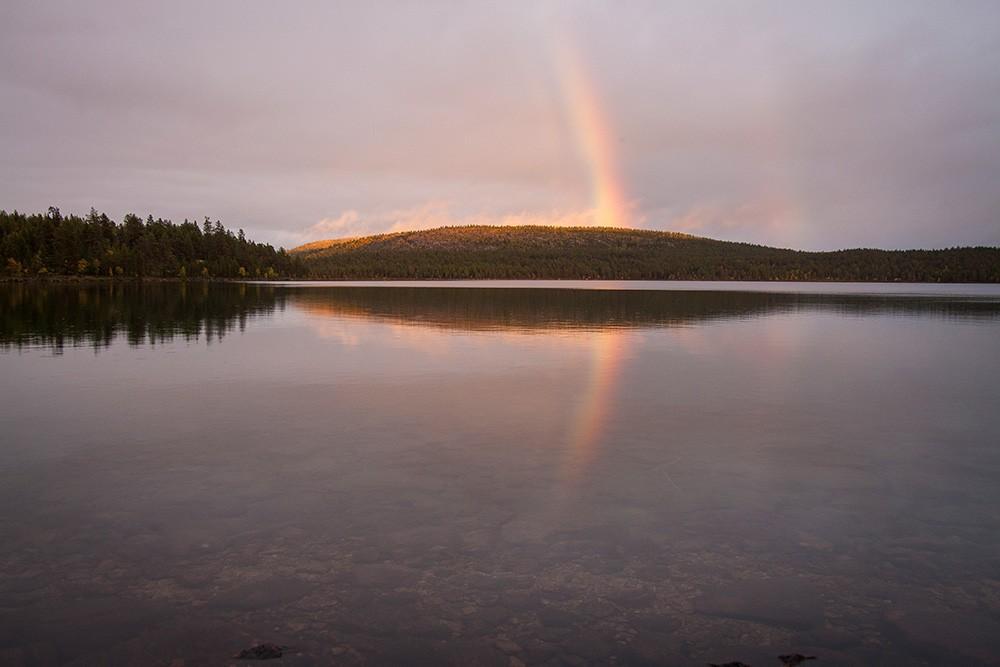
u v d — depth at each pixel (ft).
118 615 18.40
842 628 18.22
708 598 19.71
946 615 18.92
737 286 465.06
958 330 106.73
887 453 34.78
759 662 16.66
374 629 17.88
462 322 113.39
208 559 21.75
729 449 35.22
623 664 16.52
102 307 146.41
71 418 40.91
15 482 29.01
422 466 31.71
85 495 27.48
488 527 24.52
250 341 82.48
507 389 51.57
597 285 448.65
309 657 16.63
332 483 29.17
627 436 37.65
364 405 45.32
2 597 19.26
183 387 51.39
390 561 21.75
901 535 24.22
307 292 262.06
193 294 230.68
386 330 97.86
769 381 56.39
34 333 89.71
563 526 24.70
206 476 29.99
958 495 28.40
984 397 50.26
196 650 16.88
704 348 79.05
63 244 391.24
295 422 40.27
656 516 25.75
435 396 48.65
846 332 102.32
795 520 25.53
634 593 19.94
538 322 114.42
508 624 18.24
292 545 22.85
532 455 33.68
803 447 35.73
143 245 448.24
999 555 22.63
